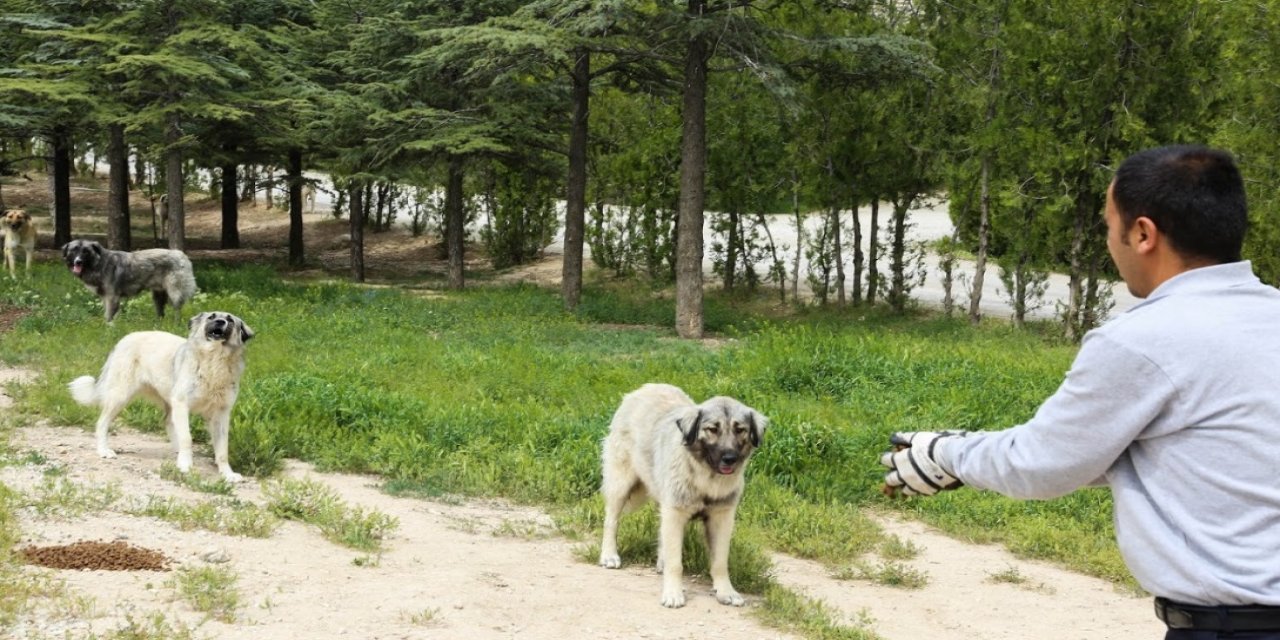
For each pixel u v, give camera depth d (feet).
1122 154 59.21
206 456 29.99
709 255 89.71
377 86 78.59
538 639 17.06
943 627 20.62
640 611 19.13
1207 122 58.18
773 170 79.36
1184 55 58.49
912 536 28.60
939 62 67.31
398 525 24.35
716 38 61.72
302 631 16.17
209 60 74.54
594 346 58.80
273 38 78.48
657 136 85.87
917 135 70.64
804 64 67.51
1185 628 7.79
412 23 77.00
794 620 19.29
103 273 57.31
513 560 22.27
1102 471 8.05
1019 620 21.52
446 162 82.48
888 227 79.56
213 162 91.76
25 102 81.41
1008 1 63.82
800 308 76.64
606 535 22.66
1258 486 7.46
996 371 44.96
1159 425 7.77
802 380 44.55
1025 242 64.28
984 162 66.49
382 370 44.80
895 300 74.33
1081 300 70.33
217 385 27.37
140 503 23.20
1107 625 21.57
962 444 8.92
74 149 112.98
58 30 77.25
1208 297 7.90
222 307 64.85
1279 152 48.88
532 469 29.99
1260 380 7.53
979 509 30.48
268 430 31.83
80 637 14.75
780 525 26.96
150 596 16.94
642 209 91.86
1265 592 7.35
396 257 109.29
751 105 76.18
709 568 21.97
